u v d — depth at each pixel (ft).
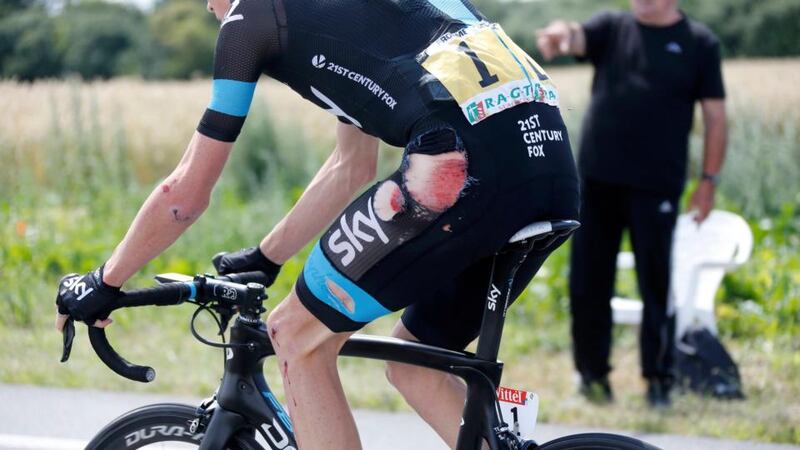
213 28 398.62
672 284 34.76
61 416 31.37
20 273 47.88
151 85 134.41
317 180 18.95
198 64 390.42
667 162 33.76
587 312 35.53
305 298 15.99
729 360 36.06
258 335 17.35
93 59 385.91
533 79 16.20
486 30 16.31
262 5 15.84
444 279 15.62
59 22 395.14
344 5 15.92
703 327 36.94
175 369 37.04
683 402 34.42
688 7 273.54
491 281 16.19
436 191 15.02
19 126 81.97
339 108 16.21
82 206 68.49
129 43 390.42
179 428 18.44
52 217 62.28
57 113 77.05
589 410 34.06
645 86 33.68
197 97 114.83
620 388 37.50
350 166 18.70
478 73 15.46
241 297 17.22
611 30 34.58
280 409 17.81
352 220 15.60
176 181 15.92
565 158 16.20
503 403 16.51
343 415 16.19
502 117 15.43
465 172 15.03
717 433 31.32
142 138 91.86
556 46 34.94
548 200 15.76
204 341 17.26
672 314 35.01
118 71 385.09
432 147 15.06
